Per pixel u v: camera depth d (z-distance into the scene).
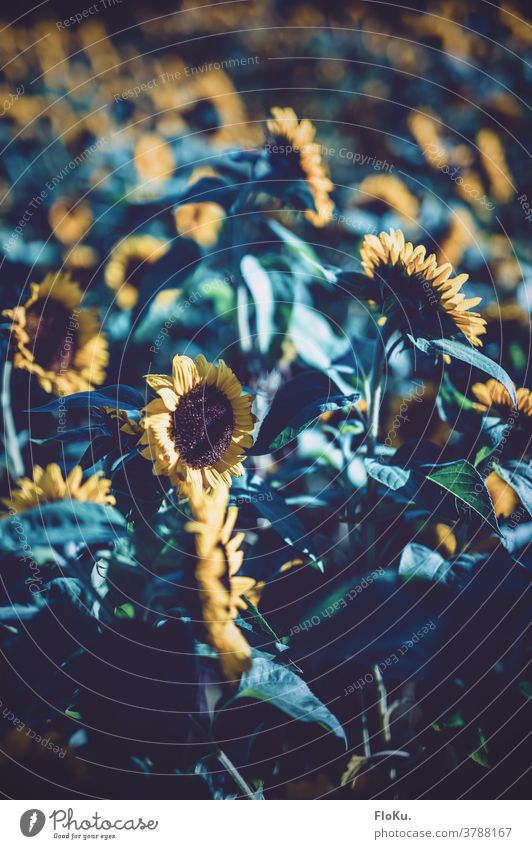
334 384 1.12
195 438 1.03
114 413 1.07
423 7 2.30
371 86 2.20
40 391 1.33
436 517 1.19
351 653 1.09
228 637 1.00
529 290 1.67
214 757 1.08
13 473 1.25
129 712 1.02
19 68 2.05
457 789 1.14
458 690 1.14
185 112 2.02
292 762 1.16
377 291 1.10
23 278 1.56
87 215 1.69
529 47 2.20
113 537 0.98
